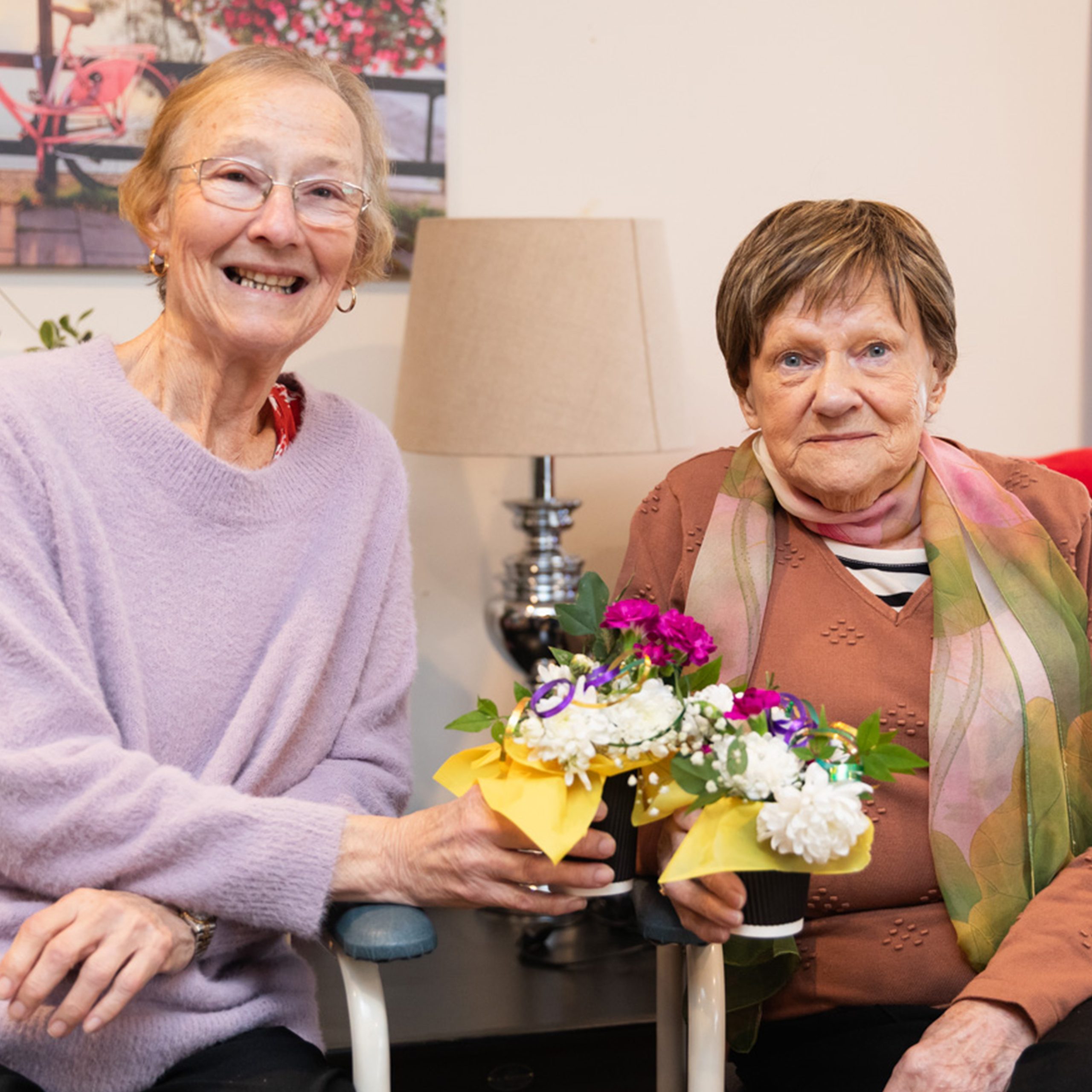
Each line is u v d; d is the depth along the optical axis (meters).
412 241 1.93
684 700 0.98
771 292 1.27
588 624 1.04
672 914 1.06
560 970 1.63
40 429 1.12
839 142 2.08
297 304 1.21
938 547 1.30
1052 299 2.16
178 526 1.18
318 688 1.29
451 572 2.03
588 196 2.00
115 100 1.80
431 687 2.03
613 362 1.65
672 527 1.46
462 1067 1.45
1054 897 1.17
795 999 1.27
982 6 2.09
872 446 1.26
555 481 2.05
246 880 1.05
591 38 1.98
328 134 1.18
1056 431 2.19
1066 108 2.13
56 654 1.09
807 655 1.30
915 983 1.24
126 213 1.24
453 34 1.92
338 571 1.27
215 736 1.20
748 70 2.04
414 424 1.71
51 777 1.03
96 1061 1.06
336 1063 1.43
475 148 1.96
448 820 1.08
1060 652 1.27
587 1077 1.48
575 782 1.00
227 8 1.81
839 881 1.25
